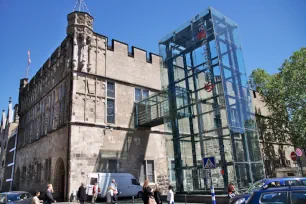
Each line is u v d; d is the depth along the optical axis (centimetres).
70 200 2262
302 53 3194
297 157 1656
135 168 2806
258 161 2012
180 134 2222
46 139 3083
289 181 1202
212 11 2225
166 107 2506
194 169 2036
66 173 2386
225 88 1991
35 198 1321
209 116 2030
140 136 2972
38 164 3225
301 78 3106
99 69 2850
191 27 2359
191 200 1825
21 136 4384
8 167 4834
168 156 2275
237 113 2011
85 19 2831
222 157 1862
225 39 2225
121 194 2361
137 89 3152
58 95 2966
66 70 2809
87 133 2561
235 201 1220
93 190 2033
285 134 4012
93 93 2730
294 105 3234
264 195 697
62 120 2719
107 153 2638
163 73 2531
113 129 2762
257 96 4209
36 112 3762
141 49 3341
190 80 2255
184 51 2375
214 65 2078
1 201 1562
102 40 2970
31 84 4269
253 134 2086
